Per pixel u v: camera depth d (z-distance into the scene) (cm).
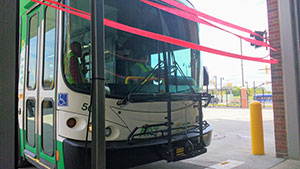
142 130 357
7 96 148
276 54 548
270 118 1372
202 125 425
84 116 319
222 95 3791
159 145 352
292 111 517
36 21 437
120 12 374
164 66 405
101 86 217
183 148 377
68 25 335
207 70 508
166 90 402
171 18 436
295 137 514
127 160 323
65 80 328
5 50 148
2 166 144
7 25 150
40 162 389
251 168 471
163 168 487
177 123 402
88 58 339
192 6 480
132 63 369
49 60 377
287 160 516
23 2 488
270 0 561
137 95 335
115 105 335
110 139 330
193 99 407
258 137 570
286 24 529
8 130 147
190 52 462
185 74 445
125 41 369
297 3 526
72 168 306
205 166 493
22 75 482
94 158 211
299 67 519
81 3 345
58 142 330
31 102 433
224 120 1308
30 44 455
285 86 528
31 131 431
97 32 218
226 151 614
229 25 381
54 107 346
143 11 400
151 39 398
